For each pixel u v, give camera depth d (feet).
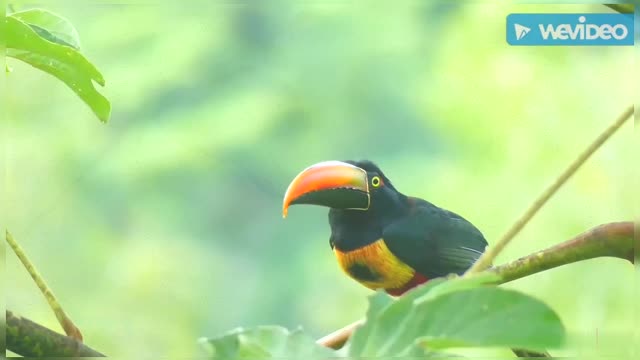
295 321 54.80
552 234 31.48
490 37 39.17
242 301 55.52
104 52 56.34
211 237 57.16
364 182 20.72
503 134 37.29
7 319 7.88
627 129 28.19
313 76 57.36
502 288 6.88
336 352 6.89
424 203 22.07
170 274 48.70
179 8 58.29
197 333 45.85
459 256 21.27
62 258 48.39
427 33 54.65
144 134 55.16
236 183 58.08
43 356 8.02
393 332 6.93
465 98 38.68
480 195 37.29
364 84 56.44
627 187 28.22
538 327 6.71
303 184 20.26
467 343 6.73
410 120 54.60
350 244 21.44
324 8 57.88
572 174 10.02
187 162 57.06
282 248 57.77
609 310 28.30
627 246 9.60
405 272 21.39
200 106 58.23
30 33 9.41
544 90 36.63
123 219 53.78
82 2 55.72
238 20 61.93
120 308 44.88
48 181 49.16
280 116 58.70
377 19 56.18
